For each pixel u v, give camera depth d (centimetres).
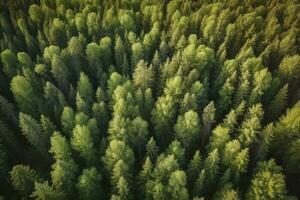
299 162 4516
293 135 4475
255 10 8044
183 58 6012
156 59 6038
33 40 7088
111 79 5450
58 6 8244
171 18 7719
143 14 7919
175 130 4681
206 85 5647
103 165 4569
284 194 3784
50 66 6228
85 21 7606
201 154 4928
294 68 5669
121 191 3819
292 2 8075
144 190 4116
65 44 7319
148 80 5519
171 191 3800
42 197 3559
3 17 7694
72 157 4672
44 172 4928
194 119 4516
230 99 5416
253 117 4347
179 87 5191
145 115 5359
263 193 3678
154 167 4338
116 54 6444
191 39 6738
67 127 4844
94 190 4009
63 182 3953
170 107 4803
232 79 5503
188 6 8088
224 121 4719
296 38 6975
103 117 5038
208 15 7944
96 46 6169
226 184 3900
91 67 6334
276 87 5528
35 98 5372
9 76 6194
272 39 7000
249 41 6725
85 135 4250
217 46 7150
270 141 4478
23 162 5088
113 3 8506
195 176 4228
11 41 7356
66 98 5962
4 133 4828
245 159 4034
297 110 4391
